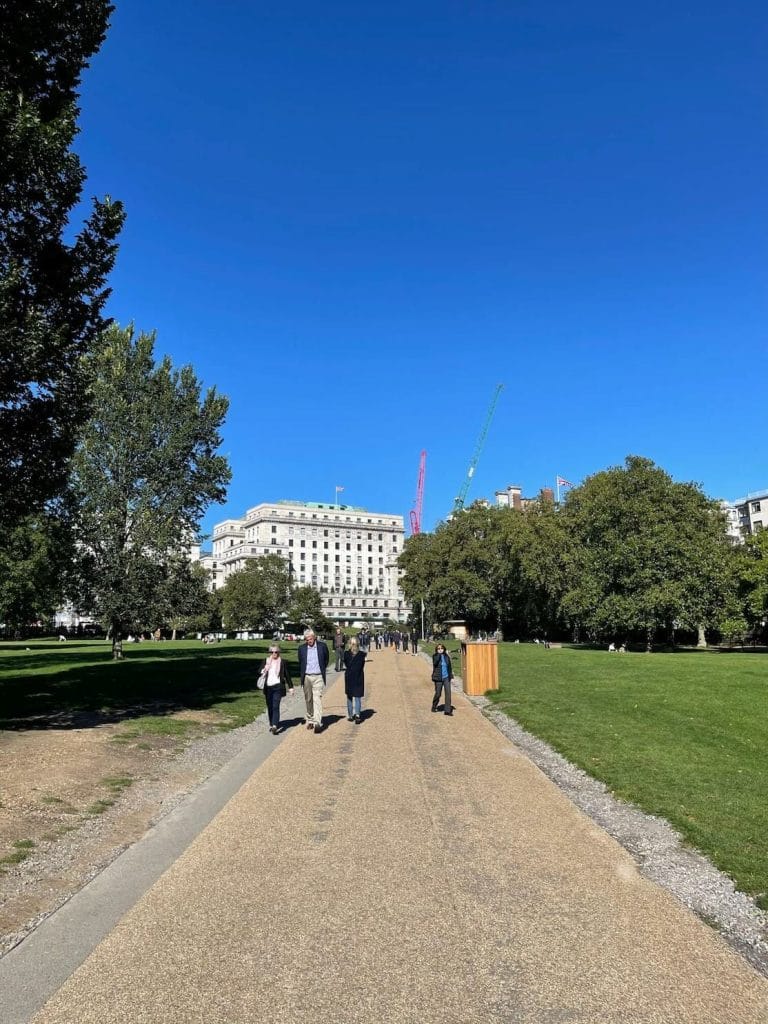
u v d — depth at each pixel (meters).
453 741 12.54
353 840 6.73
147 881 5.70
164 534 35.19
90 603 35.03
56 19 13.09
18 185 12.75
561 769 10.22
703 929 4.89
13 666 29.64
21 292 13.01
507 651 41.31
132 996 3.96
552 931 4.80
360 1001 3.90
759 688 19.08
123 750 10.95
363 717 15.73
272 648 13.73
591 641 66.06
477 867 6.03
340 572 189.50
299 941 4.61
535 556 58.91
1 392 12.70
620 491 48.09
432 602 76.19
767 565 47.50
